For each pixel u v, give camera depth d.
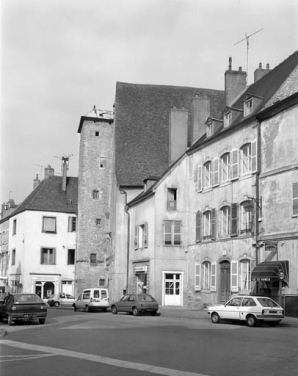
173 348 13.95
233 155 32.22
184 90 53.00
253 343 14.98
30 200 61.69
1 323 24.58
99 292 37.50
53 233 60.53
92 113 56.31
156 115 50.66
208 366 10.99
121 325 22.44
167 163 47.84
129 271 42.94
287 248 26.55
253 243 29.31
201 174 36.31
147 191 40.28
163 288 37.84
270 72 37.59
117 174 46.72
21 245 60.81
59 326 22.27
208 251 34.66
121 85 52.12
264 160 29.16
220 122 36.88
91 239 54.59
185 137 43.69
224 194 33.06
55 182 63.88
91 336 17.45
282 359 11.84
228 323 23.52
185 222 38.62
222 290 32.84
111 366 11.10
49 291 59.62
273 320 21.64
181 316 28.30
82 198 54.84
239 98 40.31
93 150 55.38
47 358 12.40
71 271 60.47
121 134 48.97
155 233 38.28
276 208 27.72
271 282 27.73
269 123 28.97
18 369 10.87
